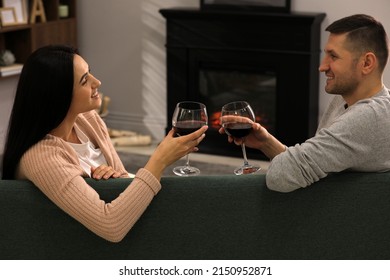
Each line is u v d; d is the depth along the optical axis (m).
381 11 5.59
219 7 5.88
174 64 6.13
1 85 6.03
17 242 2.37
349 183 2.37
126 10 6.47
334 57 2.47
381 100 2.39
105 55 6.65
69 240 2.38
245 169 2.96
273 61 5.75
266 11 5.72
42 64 2.34
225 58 5.92
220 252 2.43
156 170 2.32
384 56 2.47
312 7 5.74
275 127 5.88
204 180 2.39
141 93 6.59
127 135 6.52
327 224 2.40
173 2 6.25
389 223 2.40
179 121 2.48
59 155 2.35
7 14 5.81
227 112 2.70
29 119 2.35
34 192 2.34
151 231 2.40
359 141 2.31
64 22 6.34
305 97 5.70
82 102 2.41
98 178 2.39
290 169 2.30
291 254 2.44
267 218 2.41
